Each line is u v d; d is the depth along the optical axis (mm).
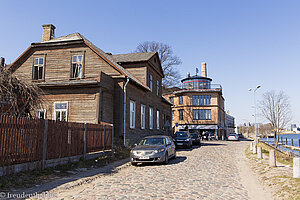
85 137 12102
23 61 21219
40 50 20984
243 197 6703
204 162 13461
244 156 17203
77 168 10258
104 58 19516
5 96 11164
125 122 18797
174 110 54562
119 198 6289
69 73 20078
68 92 17672
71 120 17297
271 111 29000
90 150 12562
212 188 7582
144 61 23703
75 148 11242
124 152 16484
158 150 12391
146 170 10812
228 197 6621
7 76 11141
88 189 7242
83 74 19859
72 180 8188
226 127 67562
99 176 9188
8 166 7633
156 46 40875
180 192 6980
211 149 22625
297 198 6121
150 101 25547
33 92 12383
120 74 19203
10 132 7762
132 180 8609
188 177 9227
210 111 51438
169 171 10531
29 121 8555
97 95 17016
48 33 24000
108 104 18188
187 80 55094
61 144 10250
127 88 19562
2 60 13273
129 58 24984
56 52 20688
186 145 22922
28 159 8469
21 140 8195
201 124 51188
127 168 11406
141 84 21734
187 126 50281
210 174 9938
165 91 42625
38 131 8969
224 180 8867
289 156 20375
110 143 14992
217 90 51250
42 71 20750
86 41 20016
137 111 21609
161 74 29672
